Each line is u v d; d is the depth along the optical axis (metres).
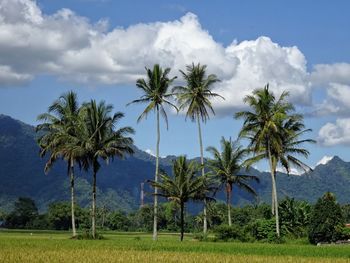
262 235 72.81
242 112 68.31
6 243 53.03
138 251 44.47
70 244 53.09
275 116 66.81
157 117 70.75
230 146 80.12
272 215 76.12
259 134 68.81
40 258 35.59
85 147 69.12
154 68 69.81
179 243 60.22
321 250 48.12
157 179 71.06
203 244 58.28
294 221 75.69
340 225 68.12
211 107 74.00
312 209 75.19
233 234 73.69
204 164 74.94
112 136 69.81
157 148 71.19
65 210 160.88
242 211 143.38
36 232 114.56
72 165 75.31
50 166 74.50
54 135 73.25
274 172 70.50
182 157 69.81
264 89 68.25
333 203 69.00
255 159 70.31
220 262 35.44
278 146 68.25
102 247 49.19
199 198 70.69
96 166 71.56
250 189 80.44
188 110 73.75
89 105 71.88
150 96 69.88
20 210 166.88
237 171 80.44
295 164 71.94
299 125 71.38
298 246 55.53
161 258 37.44
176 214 157.75
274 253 45.16
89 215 165.12
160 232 151.12
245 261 36.28
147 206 161.88
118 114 70.38
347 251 47.03
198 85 73.75
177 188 69.19
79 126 70.69
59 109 74.31
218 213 141.62
